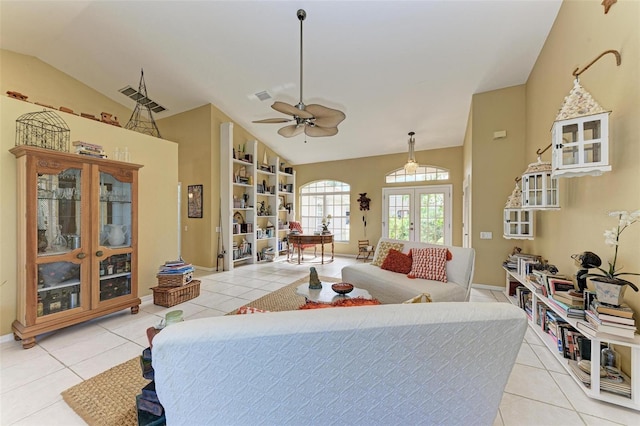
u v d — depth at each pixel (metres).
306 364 0.87
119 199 2.95
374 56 3.46
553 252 2.89
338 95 4.41
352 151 7.03
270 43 3.39
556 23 2.74
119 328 2.68
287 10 2.84
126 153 3.06
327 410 0.94
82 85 4.70
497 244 4.05
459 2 2.63
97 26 3.41
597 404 1.63
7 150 2.36
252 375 0.87
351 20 2.91
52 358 2.12
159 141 3.66
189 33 3.42
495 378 0.98
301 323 0.84
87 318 2.60
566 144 1.87
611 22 1.85
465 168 5.45
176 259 3.88
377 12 2.79
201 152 5.45
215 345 0.81
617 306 1.60
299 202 8.33
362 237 7.34
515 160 3.93
